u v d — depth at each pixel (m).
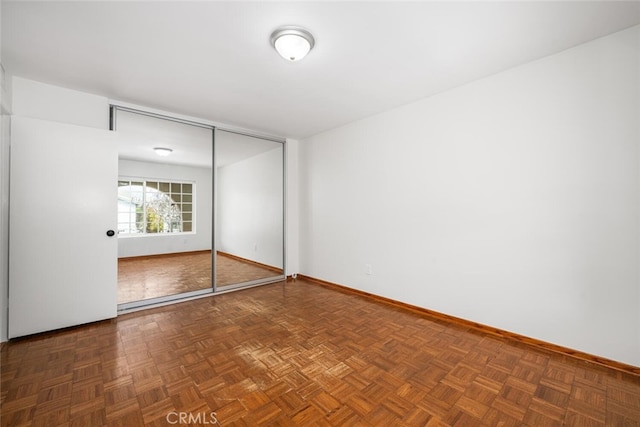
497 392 1.71
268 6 1.65
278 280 4.49
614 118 1.95
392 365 2.00
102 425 1.43
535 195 2.29
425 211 3.02
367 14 1.72
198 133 4.20
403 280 3.23
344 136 3.92
